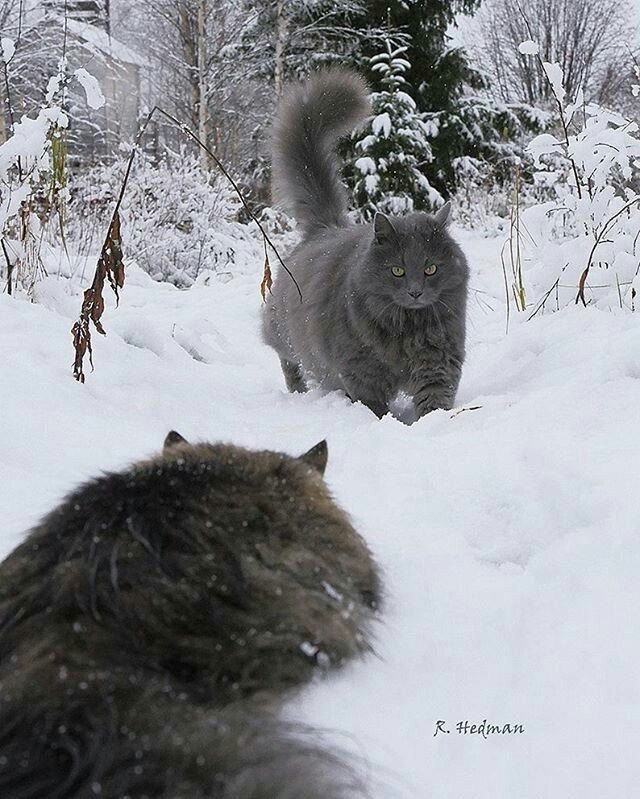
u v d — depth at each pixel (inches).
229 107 209.2
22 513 35.6
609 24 338.3
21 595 22.9
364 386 60.7
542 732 23.1
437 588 32.4
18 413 44.6
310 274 64.6
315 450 33.4
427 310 57.8
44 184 74.7
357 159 156.5
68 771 16.1
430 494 39.4
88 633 20.7
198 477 28.0
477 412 48.8
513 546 35.7
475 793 20.7
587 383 47.8
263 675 22.6
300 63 183.8
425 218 58.1
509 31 346.9
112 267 50.0
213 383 62.5
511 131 185.9
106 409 48.9
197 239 124.3
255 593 23.8
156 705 18.5
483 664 26.8
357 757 18.9
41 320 59.2
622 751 22.0
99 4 214.7
